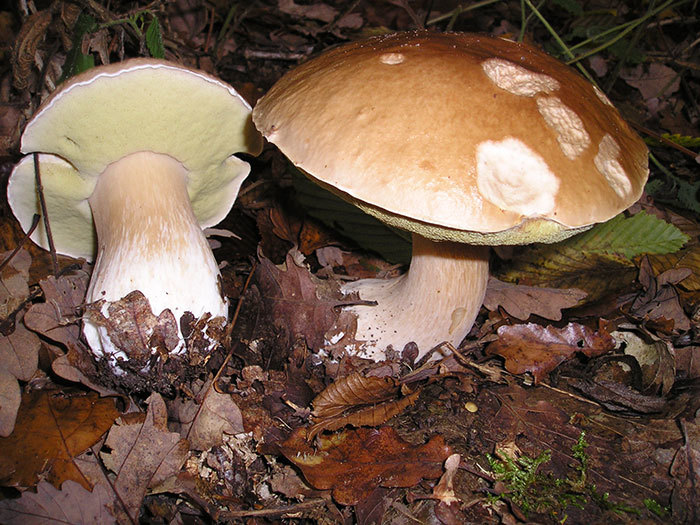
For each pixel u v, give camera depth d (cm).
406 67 21
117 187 25
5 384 23
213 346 25
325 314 27
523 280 34
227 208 33
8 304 25
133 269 24
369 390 25
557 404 26
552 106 22
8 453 22
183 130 25
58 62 33
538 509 22
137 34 32
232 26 52
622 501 23
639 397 26
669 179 42
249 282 29
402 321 27
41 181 26
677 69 55
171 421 24
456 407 26
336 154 21
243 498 22
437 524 22
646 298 31
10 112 34
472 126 20
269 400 25
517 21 65
